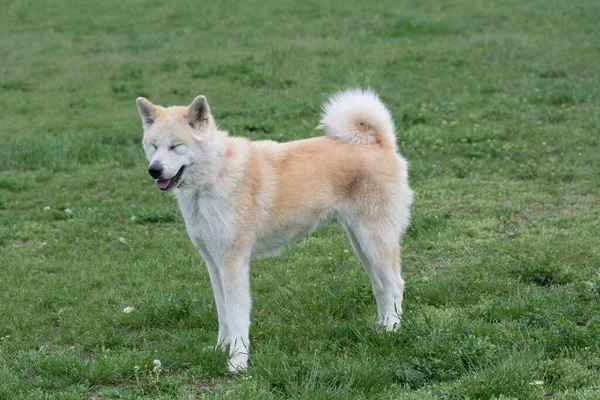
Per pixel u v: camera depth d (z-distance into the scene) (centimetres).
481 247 1052
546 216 1152
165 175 731
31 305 923
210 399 670
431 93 1952
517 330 768
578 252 996
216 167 749
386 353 748
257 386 691
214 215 748
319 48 2494
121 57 2558
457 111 1770
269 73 2206
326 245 1100
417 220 1142
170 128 743
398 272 827
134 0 3525
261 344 792
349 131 823
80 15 3272
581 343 733
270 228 783
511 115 1714
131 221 1234
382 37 2641
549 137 1532
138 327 868
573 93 1830
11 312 909
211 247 761
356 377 687
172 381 711
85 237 1167
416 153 1489
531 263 938
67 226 1206
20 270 1037
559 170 1339
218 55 2480
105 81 2280
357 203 807
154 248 1130
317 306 877
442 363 695
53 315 899
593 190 1242
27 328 868
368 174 800
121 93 2134
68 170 1515
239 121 1744
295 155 800
